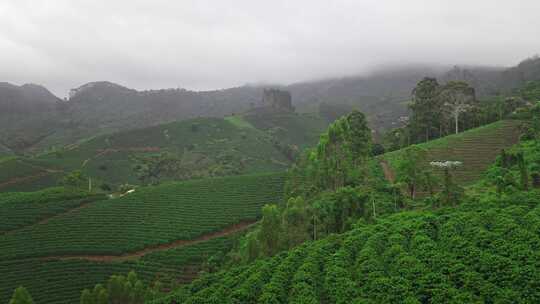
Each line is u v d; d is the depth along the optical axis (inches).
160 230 2923.2
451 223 1557.6
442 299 1141.1
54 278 2402.8
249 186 3570.4
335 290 1320.1
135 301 1925.4
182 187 3656.5
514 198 1759.4
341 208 2130.9
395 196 2277.3
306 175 2886.3
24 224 2999.5
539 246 1295.5
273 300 1334.9
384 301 1192.2
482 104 4463.6
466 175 2701.8
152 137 7194.9
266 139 7544.3
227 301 1417.3
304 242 1891.0
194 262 2573.8
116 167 5787.4
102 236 2856.8
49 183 4739.2
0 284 2335.1
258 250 2028.8
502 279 1195.3
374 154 3939.5
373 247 1534.2
